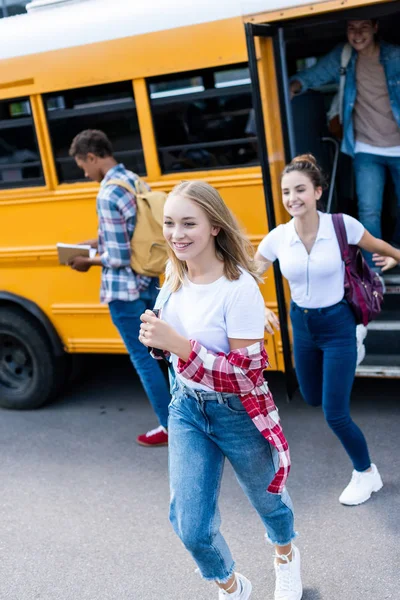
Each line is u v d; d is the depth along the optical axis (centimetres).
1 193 491
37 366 513
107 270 409
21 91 466
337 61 479
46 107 465
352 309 324
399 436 414
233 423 242
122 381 564
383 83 470
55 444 465
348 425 336
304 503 359
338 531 331
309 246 321
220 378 229
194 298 236
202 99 428
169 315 244
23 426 500
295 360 346
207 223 229
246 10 399
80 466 432
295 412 466
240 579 261
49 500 396
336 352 324
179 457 247
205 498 242
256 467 248
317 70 485
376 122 478
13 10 539
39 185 482
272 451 250
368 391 482
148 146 445
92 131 406
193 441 247
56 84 455
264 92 407
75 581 322
